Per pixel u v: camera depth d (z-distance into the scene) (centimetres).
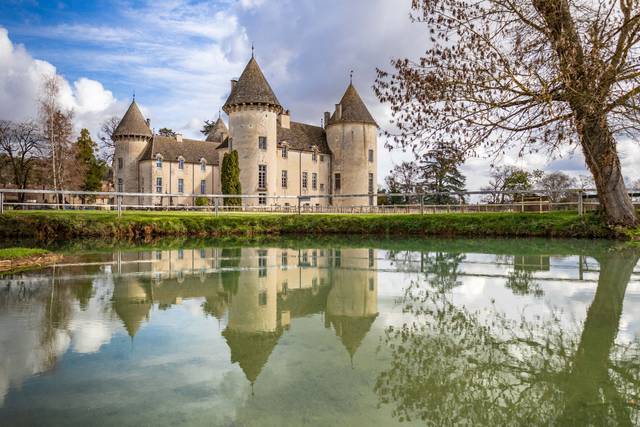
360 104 5006
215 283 581
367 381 259
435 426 208
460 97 771
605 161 1064
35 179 5016
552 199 1930
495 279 587
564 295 480
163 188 4950
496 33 768
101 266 750
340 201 4997
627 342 323
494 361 290
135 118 5119
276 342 331
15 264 750
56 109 3697
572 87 721
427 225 1519
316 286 556
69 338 339
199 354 305
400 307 440
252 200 4025
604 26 712
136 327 369
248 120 4091
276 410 223
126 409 223
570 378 263
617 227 1172
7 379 261
